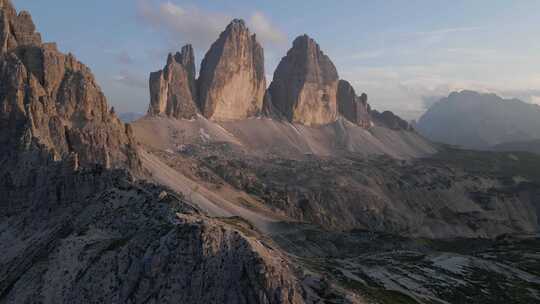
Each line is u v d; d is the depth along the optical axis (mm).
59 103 174125
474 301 104000
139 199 90312
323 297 63188
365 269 120000
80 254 74500
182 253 61938
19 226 114312
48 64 175750
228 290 58562
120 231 82188
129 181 106875
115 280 65375
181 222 70125
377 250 185625
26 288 73125
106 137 176250
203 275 59750
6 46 173750
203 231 62812
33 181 131750
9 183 132250
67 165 119938
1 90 157750
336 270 108000
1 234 114312
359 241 192250
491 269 134125
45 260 77625
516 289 114938
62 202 114375
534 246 177750
